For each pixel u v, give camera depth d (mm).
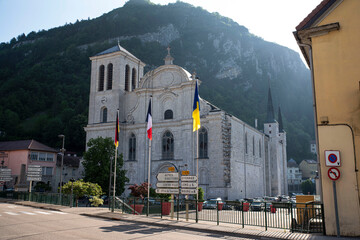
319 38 17688
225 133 51375
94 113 63781
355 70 16734
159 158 56062
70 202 31797
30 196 38938
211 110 51938
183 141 53781
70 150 108125
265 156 77875
